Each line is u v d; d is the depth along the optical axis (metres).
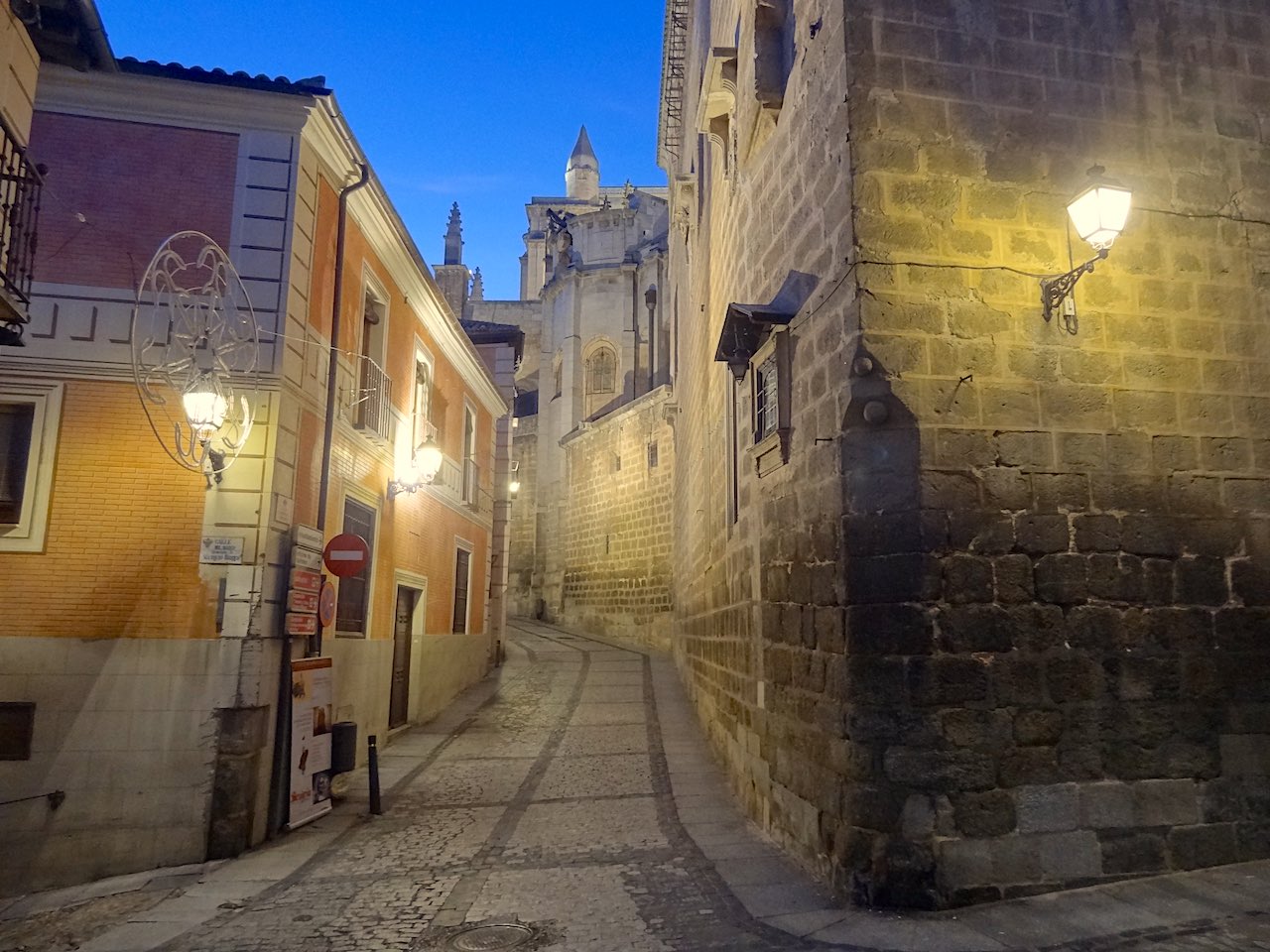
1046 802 5.79
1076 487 6.25
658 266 34.53
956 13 6.86
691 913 5.73
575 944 5.25
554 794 9.54
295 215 8.86
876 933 5.18
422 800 9.42
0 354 8.05
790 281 7.65
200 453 7.93
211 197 8.70
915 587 5.90
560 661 20.80
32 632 7.77
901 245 6.37
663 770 10.56
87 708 7.71
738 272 9.89
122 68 8.50
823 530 6.55
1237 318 6.87
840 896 5.84
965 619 5.91
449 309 14.18
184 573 7.99
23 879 7.43
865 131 6.50
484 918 5.79
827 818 6.17
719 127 10.95
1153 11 7.31
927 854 5.59
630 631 26.14
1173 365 6.65
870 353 6.17
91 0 7.18
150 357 8.30
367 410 11.01
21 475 8.08
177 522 8.08
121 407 8.20
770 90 8.08
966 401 6.23
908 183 6.47
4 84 6.34
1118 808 5.89
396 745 12.28
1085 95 6.97
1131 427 6.46
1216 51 7.36
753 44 8.46
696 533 14.55
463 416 16.94
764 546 8.03
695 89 16.52
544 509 35.09
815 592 6.67
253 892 6.66
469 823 8.46
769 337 7.90
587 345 35.56
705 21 14.98
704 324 13.48
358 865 7.25
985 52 6.84
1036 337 6.45
